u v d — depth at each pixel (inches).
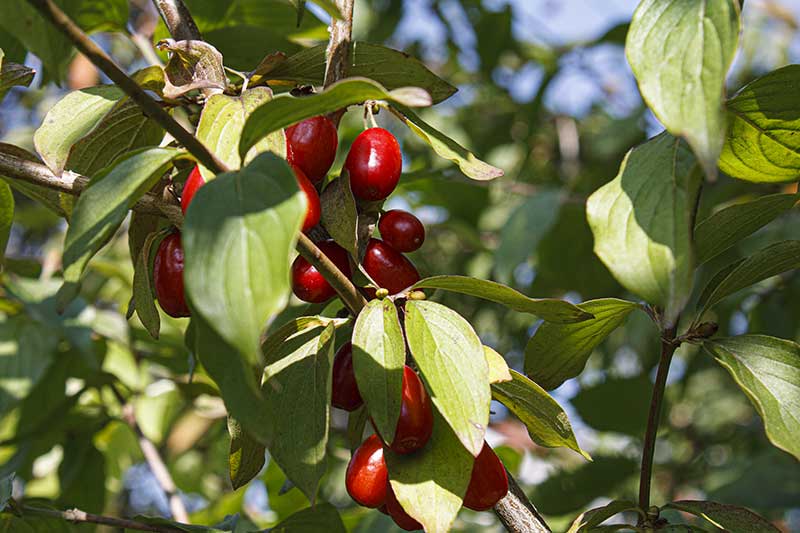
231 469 15.9
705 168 13.7
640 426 26.6
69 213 16.1
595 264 33.1
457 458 15.1
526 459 32.2
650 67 14.2
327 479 30.9
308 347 15.6
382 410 14.6
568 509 26.6
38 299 23.2
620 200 14.6
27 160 16.1
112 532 29.8
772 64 40.4
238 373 13.7
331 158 15.9
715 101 13.9
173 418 32.3
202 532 18.0
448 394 14.6
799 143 16.2
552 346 16.9
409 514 14.8
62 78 17.9
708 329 16.1
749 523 16.1
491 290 15.4
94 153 16.1
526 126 41.2
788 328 29.5
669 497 36.7
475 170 16.1
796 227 27.6
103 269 27.4
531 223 28.3
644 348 31.6
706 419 40.9
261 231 13.3
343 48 16.4
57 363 24.5
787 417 15.4
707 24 14.2
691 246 14.1
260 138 14.3
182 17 17.4
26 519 18.6
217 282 13.1
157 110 13.9
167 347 25.8
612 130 35.6
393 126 40.2
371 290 15.9
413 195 35.0
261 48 21.3
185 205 14.5
